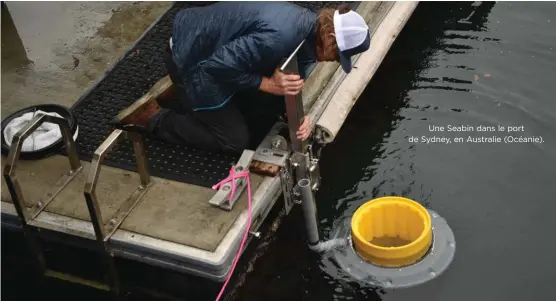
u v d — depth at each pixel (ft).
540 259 14.69
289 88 12.87
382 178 16.80
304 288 14.61
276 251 15.29
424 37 20.33
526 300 13.97
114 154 15.12
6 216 14.11
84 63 17.70
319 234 15.64
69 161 14.74
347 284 14.55
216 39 13.23
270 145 14.61
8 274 14.99
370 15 18.06
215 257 12.68
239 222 13.29
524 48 19.53
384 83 19.16
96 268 14.62
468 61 19.40
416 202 15.05
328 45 12.73
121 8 19.49
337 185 16.71
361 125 18.13
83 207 13.94
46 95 16.81
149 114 15.34
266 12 12.73
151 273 14.20
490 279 14.37
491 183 16.34
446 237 15.19
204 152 14.96
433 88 18.84
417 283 14.34
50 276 14.83
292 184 14.85
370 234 15.34
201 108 13.89
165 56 14.39
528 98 18.16
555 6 20.74
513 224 15.46
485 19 20.65
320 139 15.14
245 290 14.62
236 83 13.09
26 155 14.85
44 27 19.02
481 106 18.19
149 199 13.96
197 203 13.78
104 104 16.39
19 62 17.87
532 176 16.40
